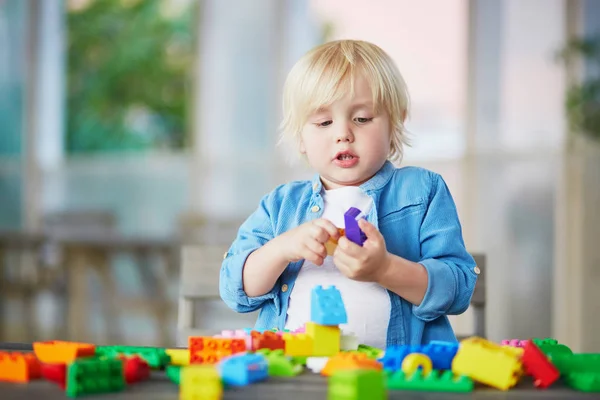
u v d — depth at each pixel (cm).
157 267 417
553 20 348
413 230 104
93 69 552
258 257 97
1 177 496
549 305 344
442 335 99
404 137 111
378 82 100
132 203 471
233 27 451
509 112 357
